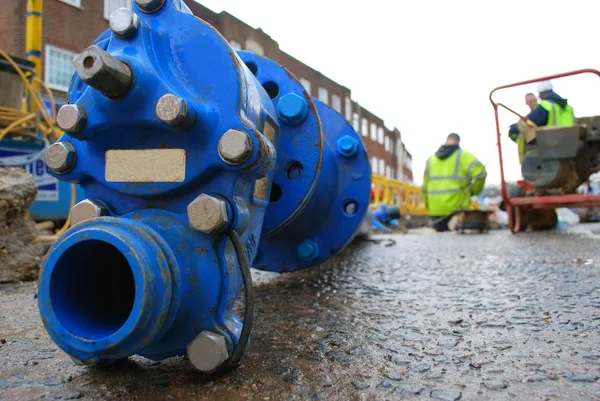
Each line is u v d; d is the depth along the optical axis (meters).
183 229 1.21
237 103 1.21
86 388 1.20
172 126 1.14
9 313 2.10
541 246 4.58
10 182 3.23
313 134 2.04
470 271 3.18
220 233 1.21
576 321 1.80
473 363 1.37
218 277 1.20
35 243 3.30
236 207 1.22
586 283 2.57
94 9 16.73
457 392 1.16
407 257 4.11
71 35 16.05
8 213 3.17
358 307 2.15
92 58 1.06
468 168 7.87
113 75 1.09
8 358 1.44
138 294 1.02
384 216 11.00
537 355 1.43
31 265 3.19
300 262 2.55
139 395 1.15
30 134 4.80
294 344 1.57
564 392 1.15
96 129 1.23
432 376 1.27
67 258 1.13
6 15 14.78
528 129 5.55
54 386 1.21
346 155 2.59
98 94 1.18
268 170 1.30
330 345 1.56
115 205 1.31
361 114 39.44
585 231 6.75
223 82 1.24
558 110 5.84
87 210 1.28
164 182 1.22
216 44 1.26
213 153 1.19
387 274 3.16
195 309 1.20
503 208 9.48
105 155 1.28
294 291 2.57
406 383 1.22
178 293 1.12
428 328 1.76
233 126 1.19
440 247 4.93
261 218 1.60
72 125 1.20
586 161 5.42
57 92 15.60
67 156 1.29
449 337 1.64
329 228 2.58
